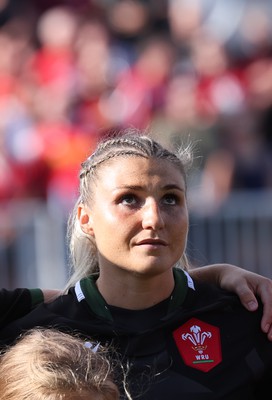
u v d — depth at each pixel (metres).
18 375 5.06
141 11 18.80
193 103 16.73
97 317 6.37
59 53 17.62
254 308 6.45
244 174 15.59
